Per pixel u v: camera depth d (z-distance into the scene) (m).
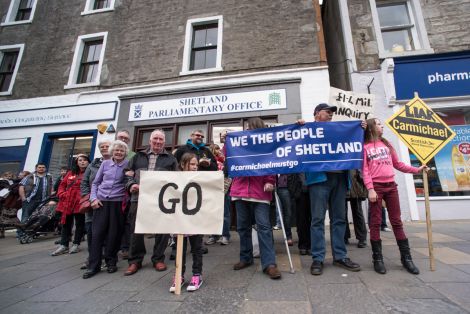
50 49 10.05
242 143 3.39
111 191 3.61
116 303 2.39
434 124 3.11
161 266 3.45
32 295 2.68
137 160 3.77
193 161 3.33
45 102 9.32
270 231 3.06
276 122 7.53
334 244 3.14
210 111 7.90
